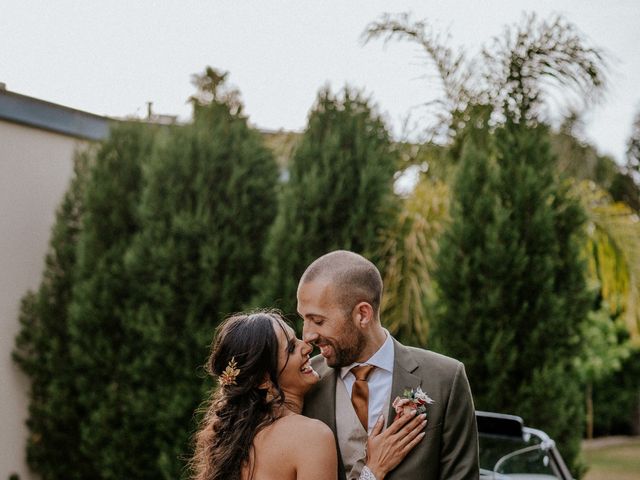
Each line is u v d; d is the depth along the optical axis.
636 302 6.17
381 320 5.44
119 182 5.77
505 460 3.45
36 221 6.25
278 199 5.37
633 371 12.00
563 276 5.15
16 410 6.00
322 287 2.39
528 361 4.95
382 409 2.47
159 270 5.36
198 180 5.38
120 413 5.52
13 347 6.02
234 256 5.31
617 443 11.75
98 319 5.56
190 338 5.26
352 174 5.13
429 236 5.55
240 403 2.38
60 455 5.82
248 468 2.30
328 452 2.27
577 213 5.20
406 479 2.33
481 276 4.96
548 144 5.20
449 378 2.44
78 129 6.50
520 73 5.57
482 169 5.14
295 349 2.46
